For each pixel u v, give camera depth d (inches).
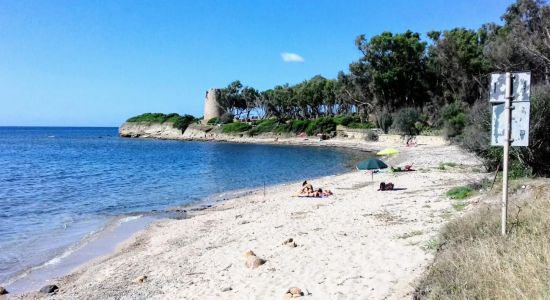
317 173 1621.6
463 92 2854.3
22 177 1558.8
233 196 1080.2
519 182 642.8
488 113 819.4
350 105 4571.9
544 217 319.6
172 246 582.6
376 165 949.2
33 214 871.1
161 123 6240.2
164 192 1180.5
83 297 402.9
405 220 550.6
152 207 949.2
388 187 898.1
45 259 562.3
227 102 5979.3
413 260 362.6
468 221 387.2
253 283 373.7
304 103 4985.2
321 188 1010.1
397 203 699.4
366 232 505.0
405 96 3388.3
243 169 1825.8
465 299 212.5
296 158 2394.2
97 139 5841.5
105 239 663.8
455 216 530.0
